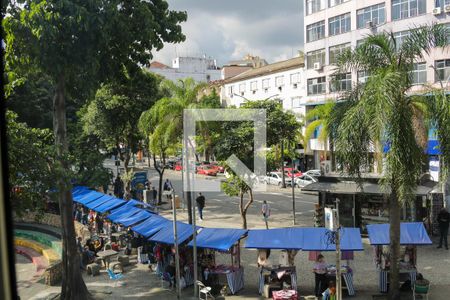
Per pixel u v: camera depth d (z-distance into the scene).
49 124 35.03
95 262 19.69
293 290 14.44
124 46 15.65
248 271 18.09
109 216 21.91
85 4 13.26
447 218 19.98
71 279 15.33
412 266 15.06
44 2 12.15
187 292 16.09
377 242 15.02
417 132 13.01
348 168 13.27
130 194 33.22
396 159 12.14
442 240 20.17
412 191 12.49
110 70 16.44
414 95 13.35
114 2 13.82
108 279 17.78
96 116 33.38
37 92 33.50
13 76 12.95
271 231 16.36
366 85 12.90
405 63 13.42
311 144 46.03
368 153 13.19
